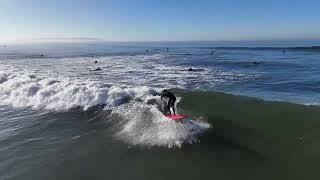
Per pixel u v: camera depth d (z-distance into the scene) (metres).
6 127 13.01
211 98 16.52
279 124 12.02
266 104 14.91
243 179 8.05
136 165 8.95
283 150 9.73
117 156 9.60
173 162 9.11
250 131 11.43
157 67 36.78
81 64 42.28
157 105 14.86
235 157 9.34
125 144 10.55
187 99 16.34
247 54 63.09
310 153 9.43
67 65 40.53
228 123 12.32
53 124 13.19
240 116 13.15
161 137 10.98
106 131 11.99
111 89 16.67
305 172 8.32
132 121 12.88
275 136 10.88
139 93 16.86
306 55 55.62
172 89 19.84
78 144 10.70
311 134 10.91
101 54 73.31
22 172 8.61
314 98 17.64
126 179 8.14
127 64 41.91
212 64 40.12
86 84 18.44
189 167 8.77
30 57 60.34
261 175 8.23
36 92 17.94
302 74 28.22
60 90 17.39
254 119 12.73
